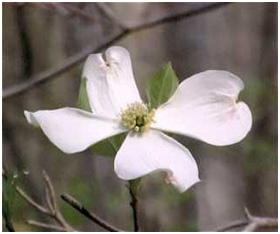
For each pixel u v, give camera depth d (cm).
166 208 128
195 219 130
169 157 61
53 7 89
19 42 112
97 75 63
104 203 129
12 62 114
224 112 62
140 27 88
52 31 114
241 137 62
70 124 61
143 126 62
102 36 103
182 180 60
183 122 62
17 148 118
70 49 114
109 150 62
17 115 119
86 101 62
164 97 63
